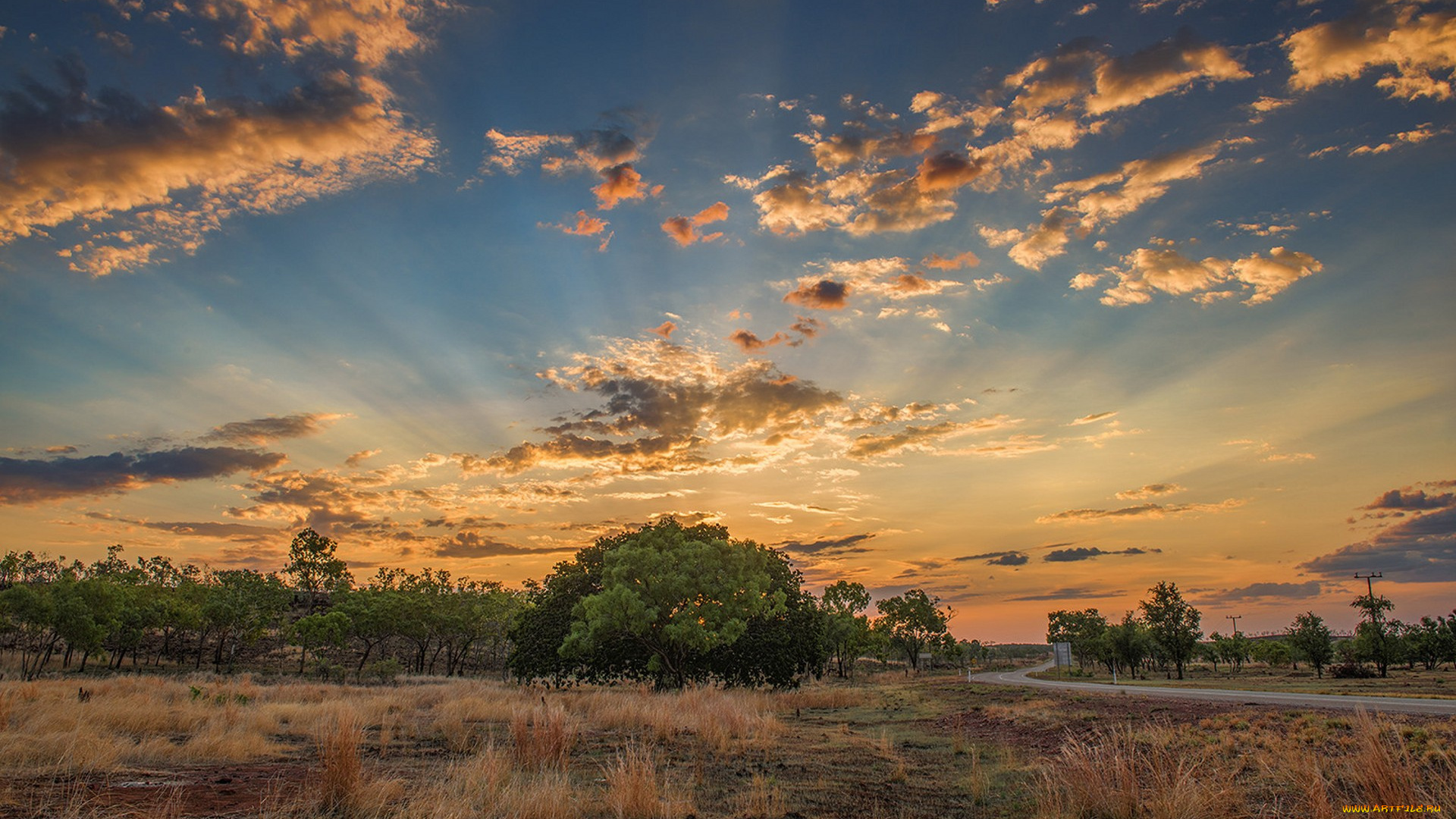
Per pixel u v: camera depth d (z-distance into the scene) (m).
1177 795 8.67
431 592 76.94
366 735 17.69
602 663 42.78
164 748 12.99
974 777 11.95
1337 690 29.61
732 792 11.61
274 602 71.06
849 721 24.11
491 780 10.47
